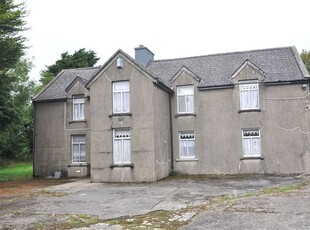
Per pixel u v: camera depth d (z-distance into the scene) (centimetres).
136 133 2042
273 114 2172
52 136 2622
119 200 1354
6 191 1778
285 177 1975
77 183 2077
